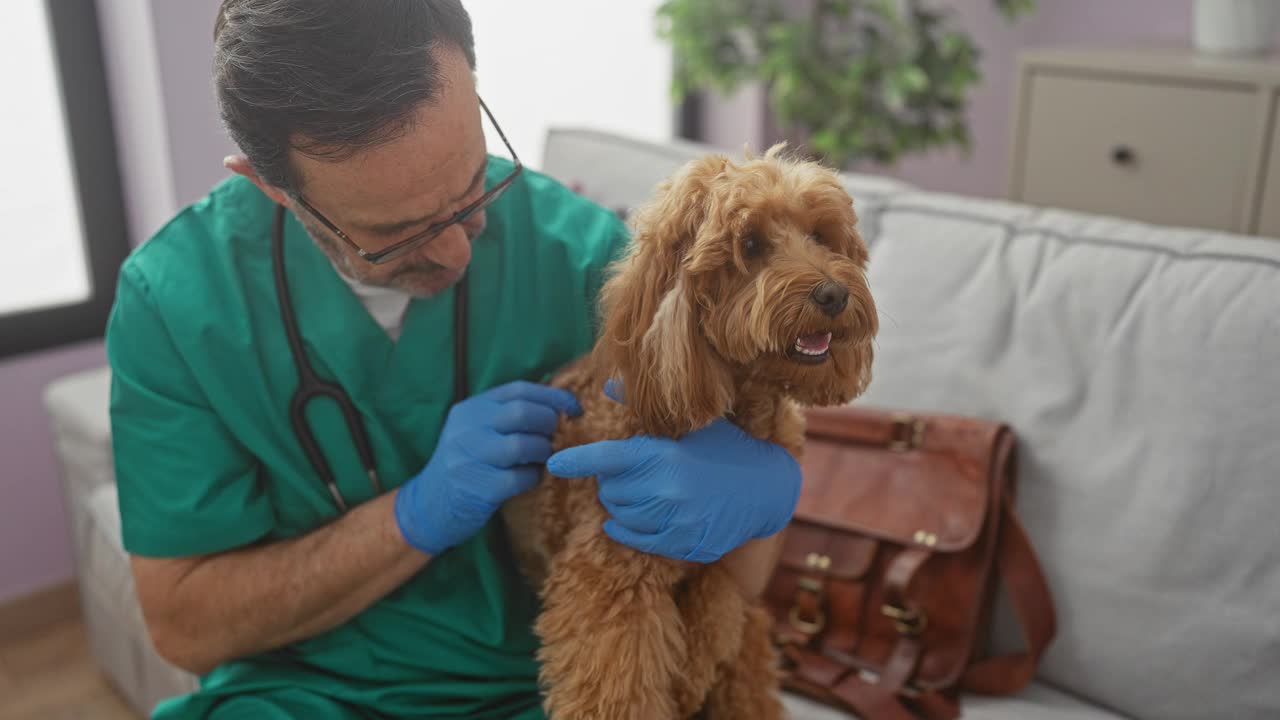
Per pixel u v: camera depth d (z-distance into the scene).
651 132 3.08
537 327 1.09
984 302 1.34
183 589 1.00
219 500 1.00
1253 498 1.12
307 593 0.98
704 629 0.96
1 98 2.05
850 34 2.72
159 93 1.93
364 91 0.81
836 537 1.31
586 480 0.97
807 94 2.51
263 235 1.04
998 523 1.25
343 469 1.03
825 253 0.88
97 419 1.68
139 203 2.12
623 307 0.90
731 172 0.90
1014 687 1.23
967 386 1.33
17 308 2.10
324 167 0.85
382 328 1.04
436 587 1.07
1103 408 1.23
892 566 1.26
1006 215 1.40
